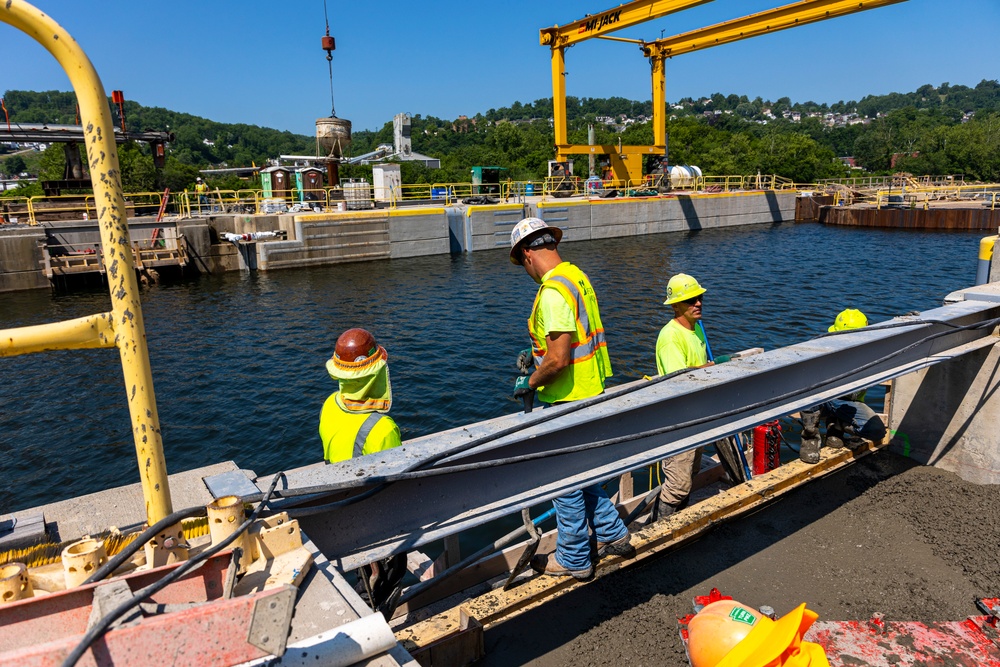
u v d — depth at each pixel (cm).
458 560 395
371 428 271
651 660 280
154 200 3219
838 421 475
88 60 129
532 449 224
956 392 436
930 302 1861
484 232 3244
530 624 304
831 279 2250
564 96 3894
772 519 392
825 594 323
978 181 10225
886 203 4544
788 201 4762
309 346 1505
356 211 3059
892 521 385
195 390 1206
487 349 1446
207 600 138
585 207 3606
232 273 2628
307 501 181
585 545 313
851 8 2695
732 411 263
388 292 2166
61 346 137
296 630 130
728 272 2452
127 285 140
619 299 1988
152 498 150
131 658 110
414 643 286
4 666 104
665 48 4019
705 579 335
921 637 292
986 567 339
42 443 996
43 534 191
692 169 4784
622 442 230
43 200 2589
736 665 203
